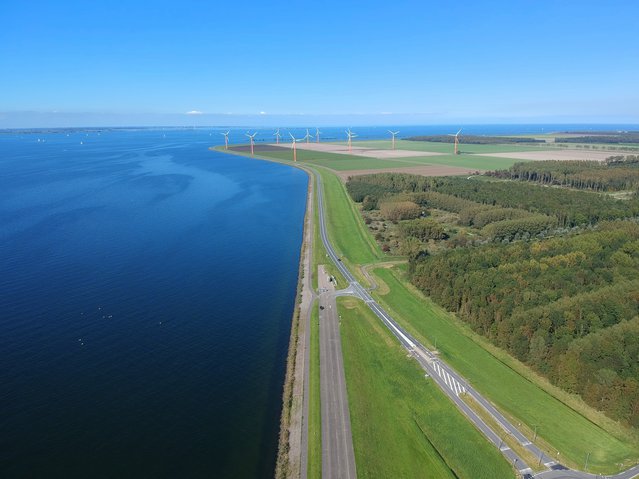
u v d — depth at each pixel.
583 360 104.75
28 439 89.62
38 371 111.81
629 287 132.62
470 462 86.06
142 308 147.50
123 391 105.31
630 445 89.94
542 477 82.69
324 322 139.00
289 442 90.06
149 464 84.62
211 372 113.81
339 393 104.31
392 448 88.88
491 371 114.69
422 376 112.19
